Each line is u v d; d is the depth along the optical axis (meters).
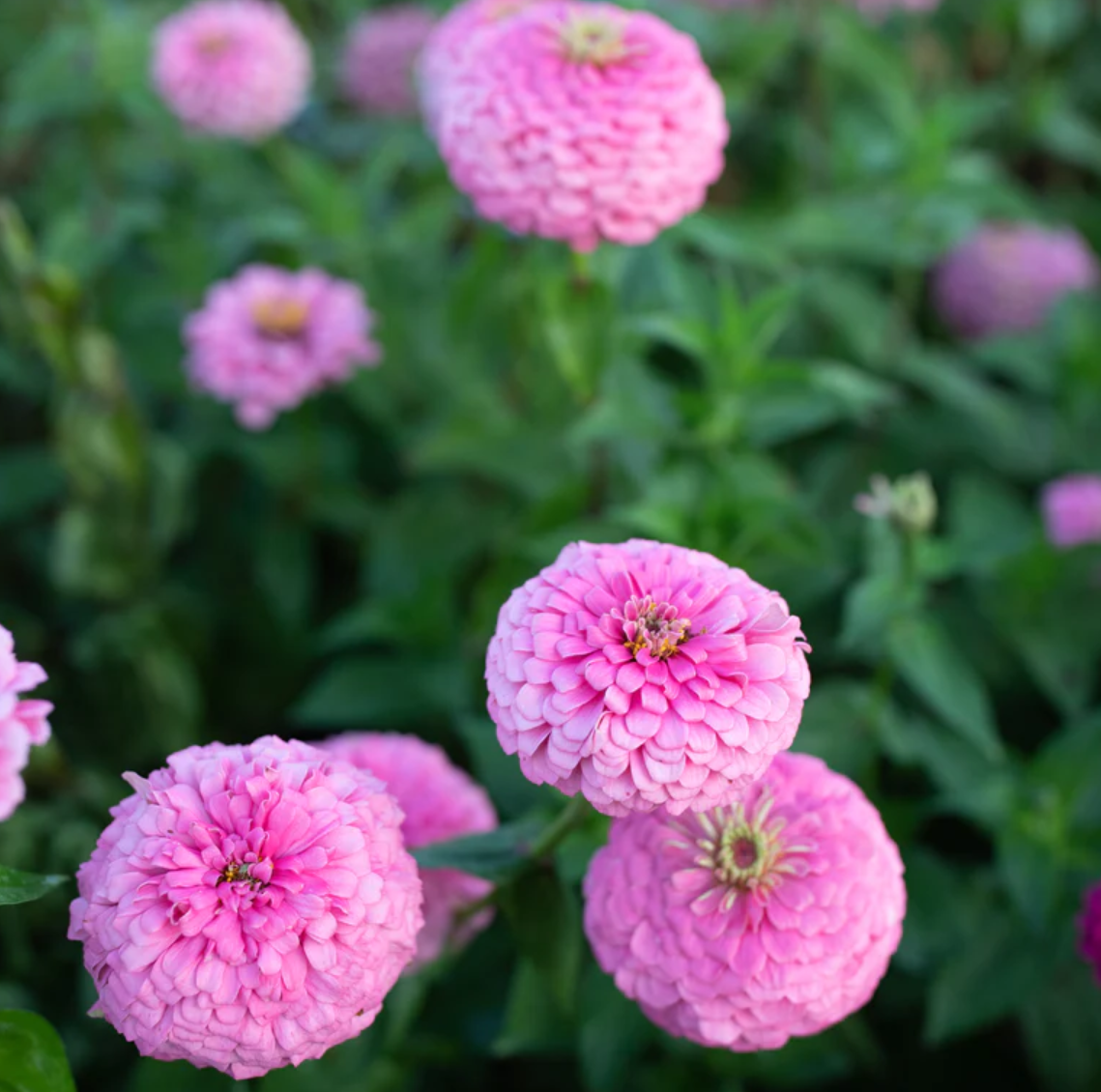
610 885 0.83
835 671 1.13
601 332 1.00
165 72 1.23
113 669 1.14
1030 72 1.45
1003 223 1.37
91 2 1.26
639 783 0.76
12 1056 0.78
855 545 1.15
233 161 1.34
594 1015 0.91
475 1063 1.00
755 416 1.03
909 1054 1.03
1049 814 0.96
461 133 0.93
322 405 1.26
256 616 1.22
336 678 1.09
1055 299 1.30
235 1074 0.78
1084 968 1.00
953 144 1.34
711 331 1.02
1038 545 1.08
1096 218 1.43
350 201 1.21
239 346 1.12
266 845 0.77
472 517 1.18
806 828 0.83
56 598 1.25
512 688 0.77
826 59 1.32
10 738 0.75
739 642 0.76
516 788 0.94
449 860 0.85
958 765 1.02
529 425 1.13
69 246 1.19
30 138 1.47
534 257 1.07
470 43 0.96
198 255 1.28
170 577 1.25
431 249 1.23
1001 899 0.99
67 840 0.98
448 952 0.89
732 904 0.82
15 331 1.23
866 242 1.21
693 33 1.19
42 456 1.25
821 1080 0.94
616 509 1.07
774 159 1.32
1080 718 1.10
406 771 0.91
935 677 0.98
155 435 1.28
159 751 1.17
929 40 1.48
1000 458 1.22
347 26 1.49
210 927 0.76
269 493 1.24
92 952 0.77
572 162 0.91
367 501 1.22
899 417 1.24
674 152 0.92
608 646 0.76
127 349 1.26
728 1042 0.82
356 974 0.77
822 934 0.81
